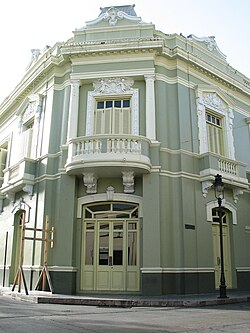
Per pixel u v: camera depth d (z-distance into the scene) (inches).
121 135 494.3
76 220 511.5
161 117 543.5
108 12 603.5
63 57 569.6
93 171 497.4
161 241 490.9
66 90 570.9
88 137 496.7
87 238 515.5
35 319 281.7
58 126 565.3
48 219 514.9
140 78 559.8
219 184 483.8
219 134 627.8
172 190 522.0
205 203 544.4
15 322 264.1
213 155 548.4
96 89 563.2
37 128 601.3
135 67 558.3
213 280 520.7
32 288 506.9
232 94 672.4
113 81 561.0
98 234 514.0
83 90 569.9
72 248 493.0
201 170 548.4
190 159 545.6
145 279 472.7
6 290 510.0
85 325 257.0
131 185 506.0
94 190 515.5
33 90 650.8
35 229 491.8
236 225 589.3
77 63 568.7
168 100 563.2
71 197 510.6
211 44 668.7
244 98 698.2
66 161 519.8
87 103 559.8
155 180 506.9
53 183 538.6
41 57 643.5
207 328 251.0
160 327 253.3
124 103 564.4
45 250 490.9
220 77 631.8
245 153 666.2
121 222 513.7
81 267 502.0
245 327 256.2
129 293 482.0
